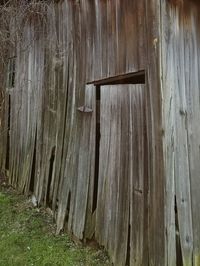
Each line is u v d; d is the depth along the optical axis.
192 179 3.34
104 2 4.16
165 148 3.20
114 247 3.93
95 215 4.32
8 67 7.23
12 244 4.58
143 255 3.47
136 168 3.65
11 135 7.08
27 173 6.27
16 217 5.45
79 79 4.75
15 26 6.60
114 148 4.02
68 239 4.74
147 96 3.46
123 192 3.83
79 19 4.72
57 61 5.34
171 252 3.17
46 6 5.61
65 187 4.98
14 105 6.98
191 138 3.37
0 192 6.64
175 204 3.24
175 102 3.29
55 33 5.39
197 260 3.29
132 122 3.74
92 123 4.44
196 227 3.32
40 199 5.72
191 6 3.44
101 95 4.30
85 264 4.03
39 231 5.00
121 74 3.85
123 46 3.83
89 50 4.50
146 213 3.47
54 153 5.37
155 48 3.30
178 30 3.34
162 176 3.21
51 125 5.50
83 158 4.59
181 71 3.34
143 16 3.50
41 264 4.07
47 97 5.66
